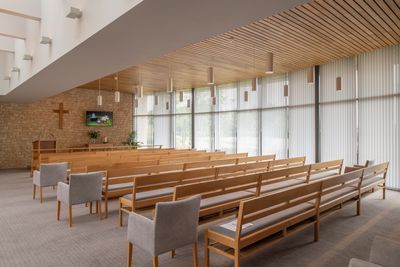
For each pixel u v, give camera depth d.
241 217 2.50
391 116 6.99
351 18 5.11
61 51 4.89
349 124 7.92
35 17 5.73
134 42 4.24
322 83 8.58
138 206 3.89
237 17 3.39
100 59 5.18
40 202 5.65
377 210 5.12
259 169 6.06
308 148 8.98
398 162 6.88
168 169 5.11
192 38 4.14
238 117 11.11
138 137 14.56
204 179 4.82
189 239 2.79
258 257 3.21
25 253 3.34
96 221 4.46
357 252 3.36
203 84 11.68
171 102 13.70
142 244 2.68
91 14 3.91
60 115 12.33
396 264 1.90
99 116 13.27
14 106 11.42
